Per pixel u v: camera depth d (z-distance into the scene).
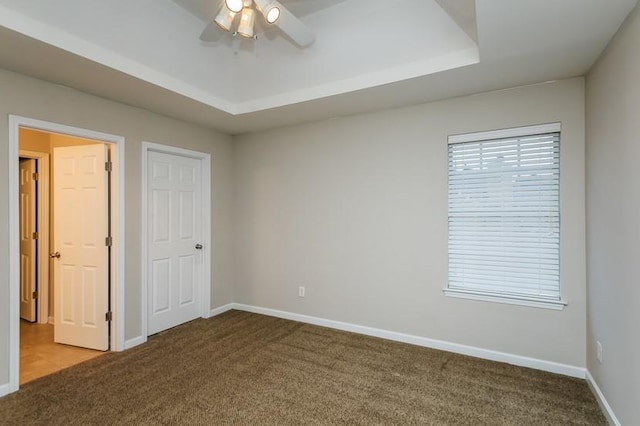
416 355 3.08
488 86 2.85
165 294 3.75
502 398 2.39
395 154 3.43
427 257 3.28
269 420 2.14
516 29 1.99
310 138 3.96
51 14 2.10
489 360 2.97
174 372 2.77
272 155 4.25
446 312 3.19
